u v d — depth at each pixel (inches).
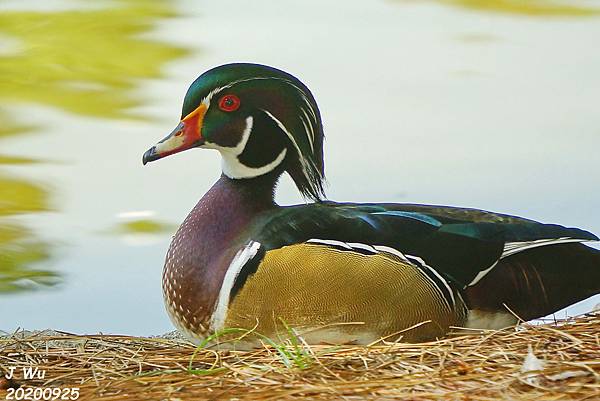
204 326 431.2
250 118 453.1
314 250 422.6
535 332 386.9
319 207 441.1
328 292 418.3
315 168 461.7
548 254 434.6
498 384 343.6
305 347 390.0
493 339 385.7
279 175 455.8
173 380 366.9
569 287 436.1
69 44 844.0
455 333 414.3
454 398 335.3
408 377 353.4
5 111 761.6
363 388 345.4
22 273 576.7
